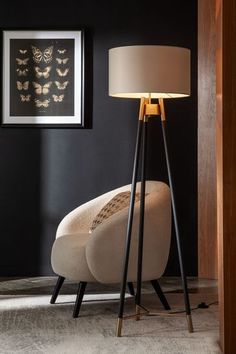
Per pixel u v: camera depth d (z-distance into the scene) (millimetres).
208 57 6270
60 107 6355
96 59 6367
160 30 6348
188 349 4059
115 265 4836
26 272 6422
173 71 4336
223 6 3842
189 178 6387
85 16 6348
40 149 6398
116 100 6375
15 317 4812
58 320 4730
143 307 4703
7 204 6422
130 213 4473
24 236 6422
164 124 4539
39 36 6344
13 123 6371
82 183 6414
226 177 3885
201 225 6332
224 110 3867
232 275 3914
